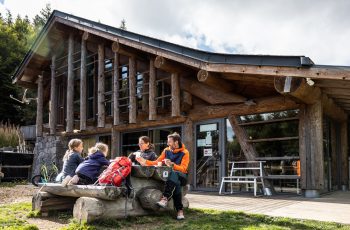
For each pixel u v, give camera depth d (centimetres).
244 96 964
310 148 838
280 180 906
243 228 448
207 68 870
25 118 3048
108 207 503
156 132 1193
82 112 1336
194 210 601
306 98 794
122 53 1160
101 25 1220
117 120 1207
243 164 956
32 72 1616
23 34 3894
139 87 1241
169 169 539
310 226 457
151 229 462
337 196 862
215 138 1030
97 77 1418
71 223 479
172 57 963
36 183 991
